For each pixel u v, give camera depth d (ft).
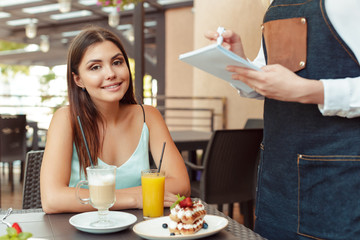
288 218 4.10
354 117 3.61
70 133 5.08
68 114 5.16
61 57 37.58
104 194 3.76
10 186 15.76
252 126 12.26
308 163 3.88
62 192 4.30
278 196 4.20
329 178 3.77
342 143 3.69
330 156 3.75
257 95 4.60
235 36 4.29
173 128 27.99
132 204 4.31
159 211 4.03
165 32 27.91
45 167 4.75
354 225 3.64
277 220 4.23
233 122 17.53
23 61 40.63
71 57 4.89
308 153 3.89
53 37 34.91
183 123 27.84
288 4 4.07
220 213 4.21
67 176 4.88
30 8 27.37
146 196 4.00
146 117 5.57
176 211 3.48
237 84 4.18
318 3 3.76
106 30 4.99
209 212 4.25
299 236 4.01
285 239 4.16
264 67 3.63
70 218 3.85
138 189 4.67
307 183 3.92
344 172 3.67
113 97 4.81
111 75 4.73
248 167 8.94
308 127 3.88
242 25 12.97
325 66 3.77
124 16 27.89
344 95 3.47
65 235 3.47
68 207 4.20
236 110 17.26
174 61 27.78
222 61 3.53
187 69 27.37
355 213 3.63
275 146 4.22
